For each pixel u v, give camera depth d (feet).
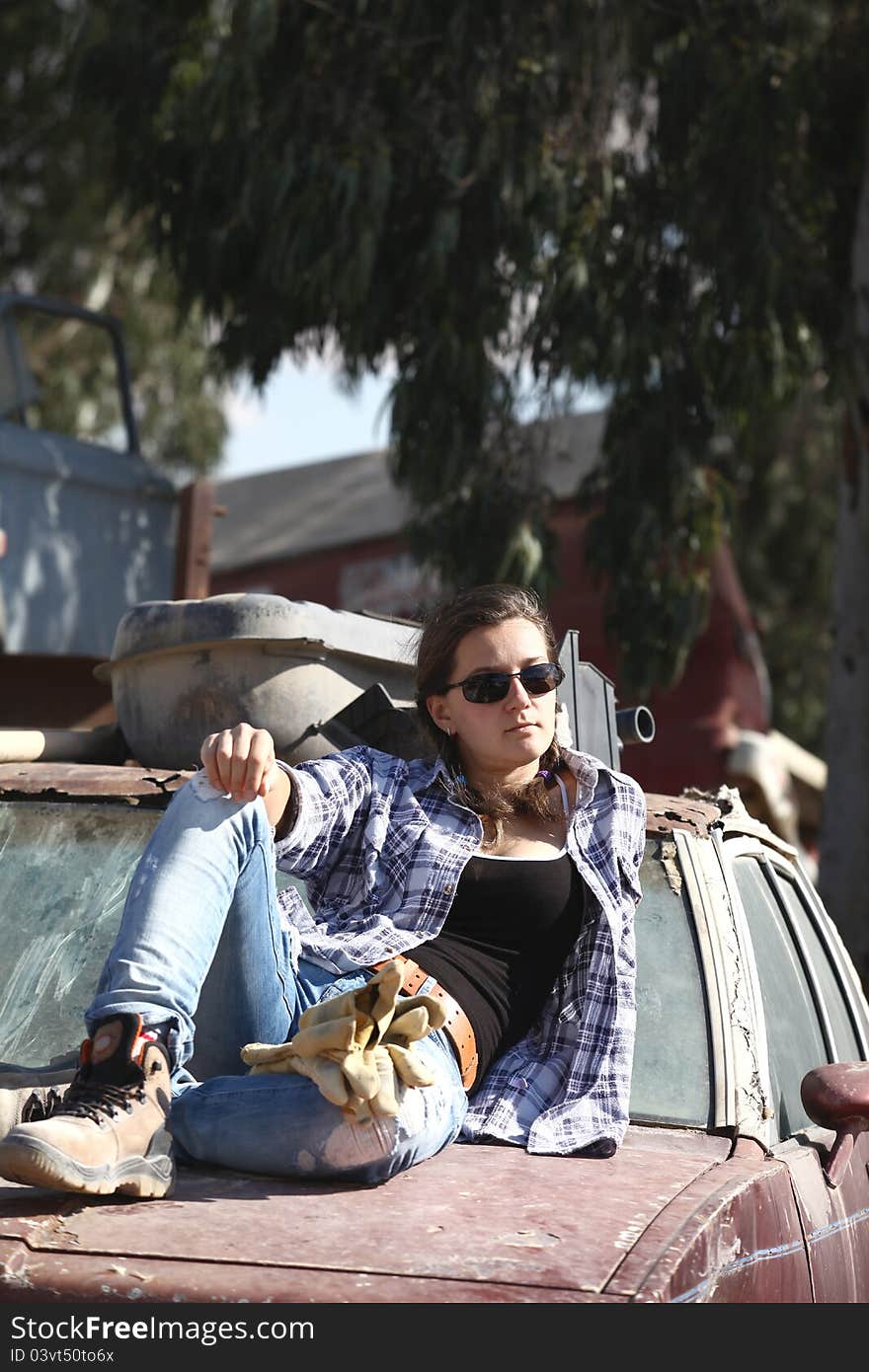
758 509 84.84
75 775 12.34
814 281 40.55
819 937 15.79
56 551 33.32
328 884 11.59
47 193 76.43
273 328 40.83
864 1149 12.77
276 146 37.68
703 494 41.47
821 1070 11.20
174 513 36.27
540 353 39.93
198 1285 7.38
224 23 43.14
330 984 10.85
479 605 11.82
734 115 39.09
